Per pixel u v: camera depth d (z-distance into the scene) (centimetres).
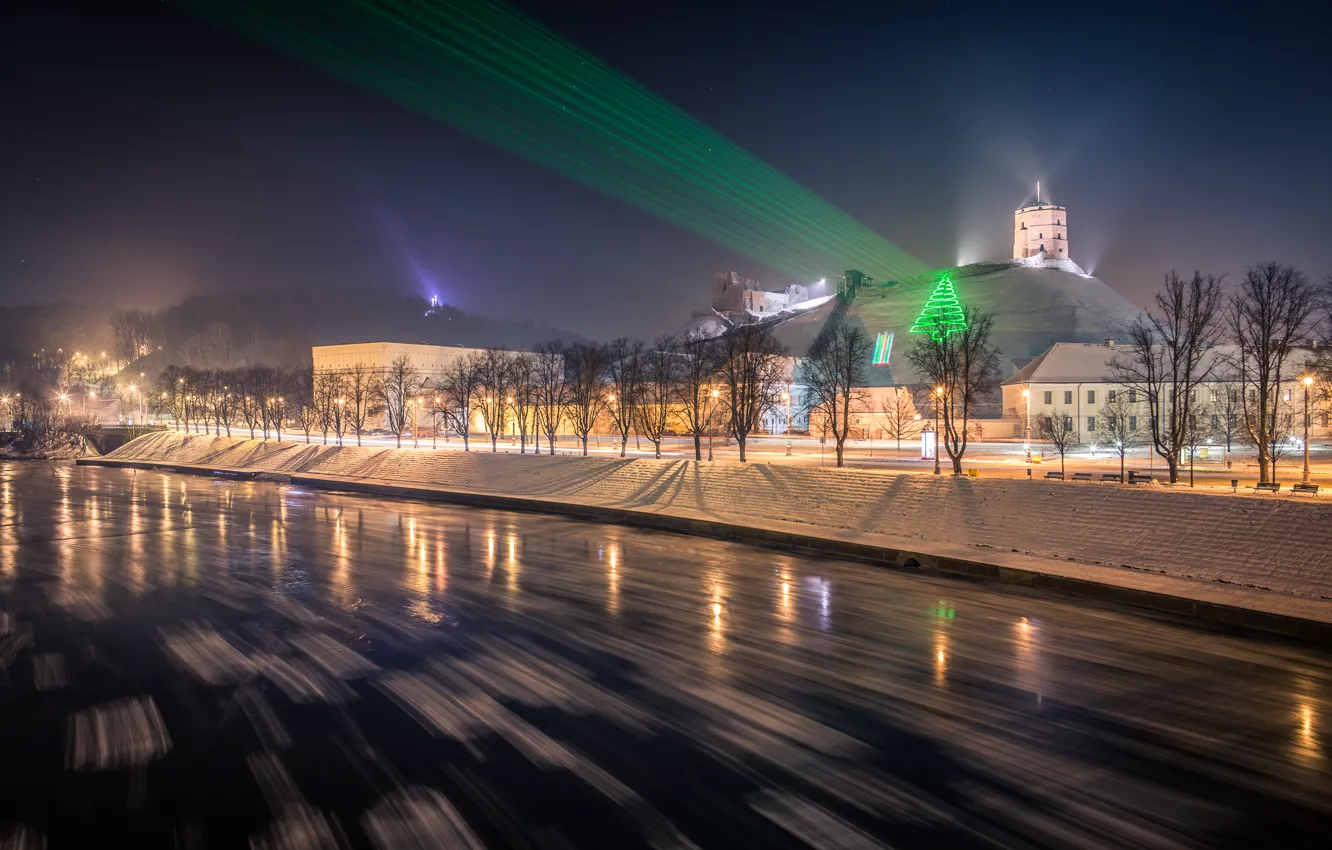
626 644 1662
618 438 8994
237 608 2005
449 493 4694
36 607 2038
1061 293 17050
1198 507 2538
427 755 1116
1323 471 4650
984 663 1539
